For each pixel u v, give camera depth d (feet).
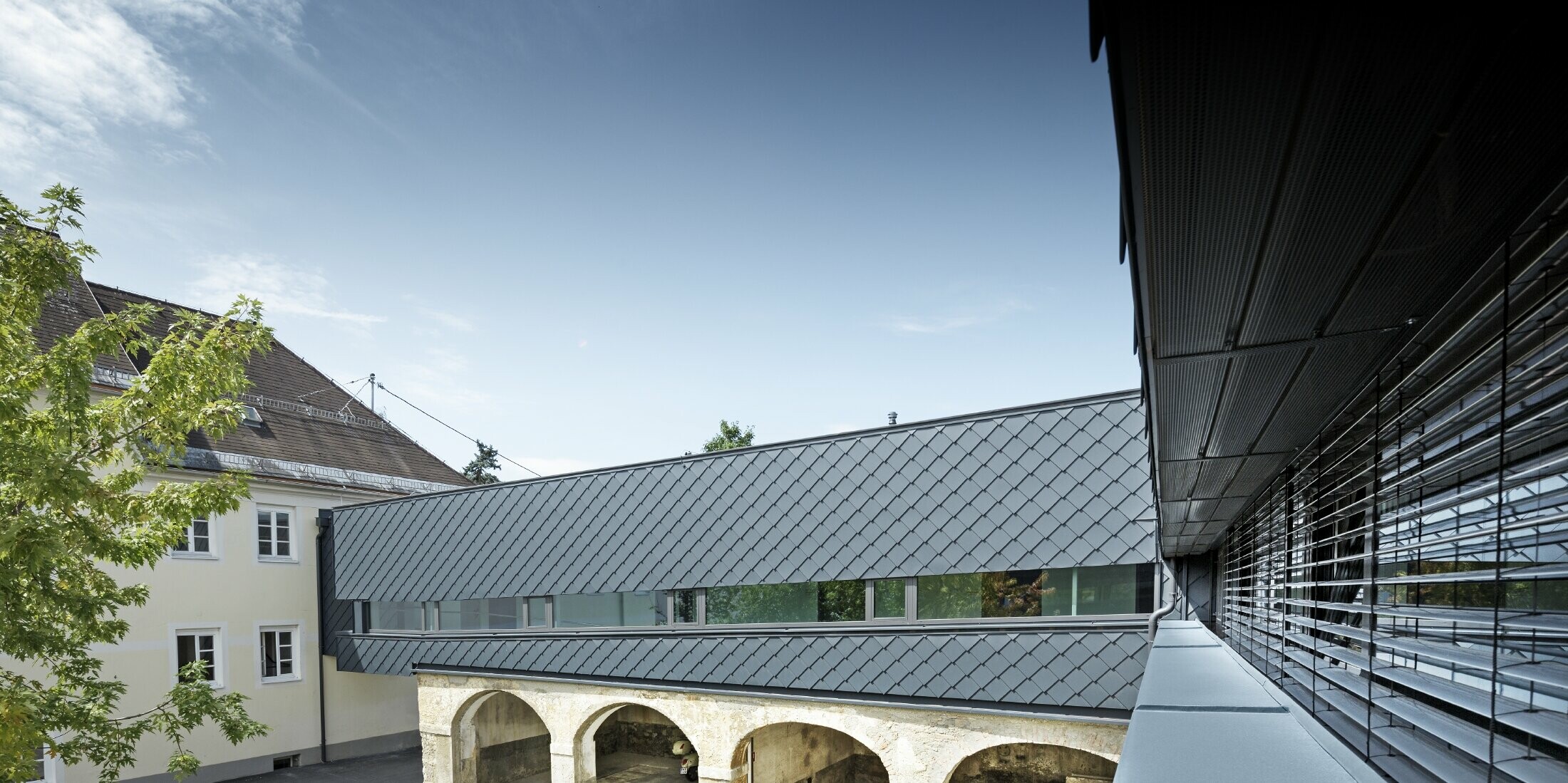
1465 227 5.25
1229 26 3.30
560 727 53.78
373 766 68.33
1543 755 5.00
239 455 69.10
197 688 34.60
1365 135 4.18
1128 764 5.81
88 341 28.55
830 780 61.00
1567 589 7.37
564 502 54.80
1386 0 3.07
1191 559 38.96
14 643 25.96
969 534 40.37
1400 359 8.27
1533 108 3.86
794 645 44.91
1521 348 6.48
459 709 58.80
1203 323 7.39
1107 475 37.40
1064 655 37.63
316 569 70.90
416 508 62.80
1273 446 13.44
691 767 66.85
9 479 25.40
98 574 31.09
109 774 31.42
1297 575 15.64
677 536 49.67
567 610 54.39
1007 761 55.93
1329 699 7.92
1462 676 7.66
